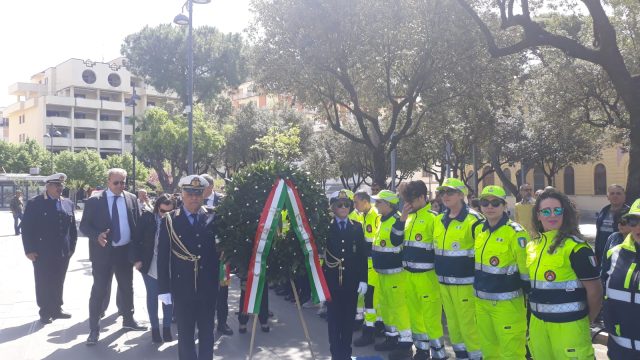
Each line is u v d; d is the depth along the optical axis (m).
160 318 8.12
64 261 7.98
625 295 3.46
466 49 14.24
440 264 5.48
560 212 3.90
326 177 34.81
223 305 7.33
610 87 17.06
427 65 15.07
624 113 18.70
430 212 6.04
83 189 47.59
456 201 5.43
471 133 18.47
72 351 6.43
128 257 7.12
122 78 72.31
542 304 3.91
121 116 71.81
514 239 4.59
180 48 35.34
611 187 6.66
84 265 13.20
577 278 3.79
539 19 15.89
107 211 7.04
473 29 13.96
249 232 5.32
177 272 5.15
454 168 28.44
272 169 5.62
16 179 40.28
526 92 19.56
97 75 70.62
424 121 18.67
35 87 74.81
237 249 5.32
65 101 67.44
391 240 6.02
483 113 16.69
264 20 15.19
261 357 6.33
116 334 7.16
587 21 17.02
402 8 13.88
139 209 7.51
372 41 14.13
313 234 5.54
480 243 4.80
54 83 73.00
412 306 6.08
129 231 7.22
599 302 3.76
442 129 18.58
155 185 43.53
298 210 5.48
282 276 5.49
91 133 70.62
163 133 32.59
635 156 10.46
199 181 5.24
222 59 36.62
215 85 37.12
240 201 5.40
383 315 6.60
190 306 5.16
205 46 36.19
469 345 5.35
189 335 5.17
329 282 5.76
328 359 6.24
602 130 22.31
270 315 8.41
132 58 36.28
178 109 39.97
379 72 15.98
